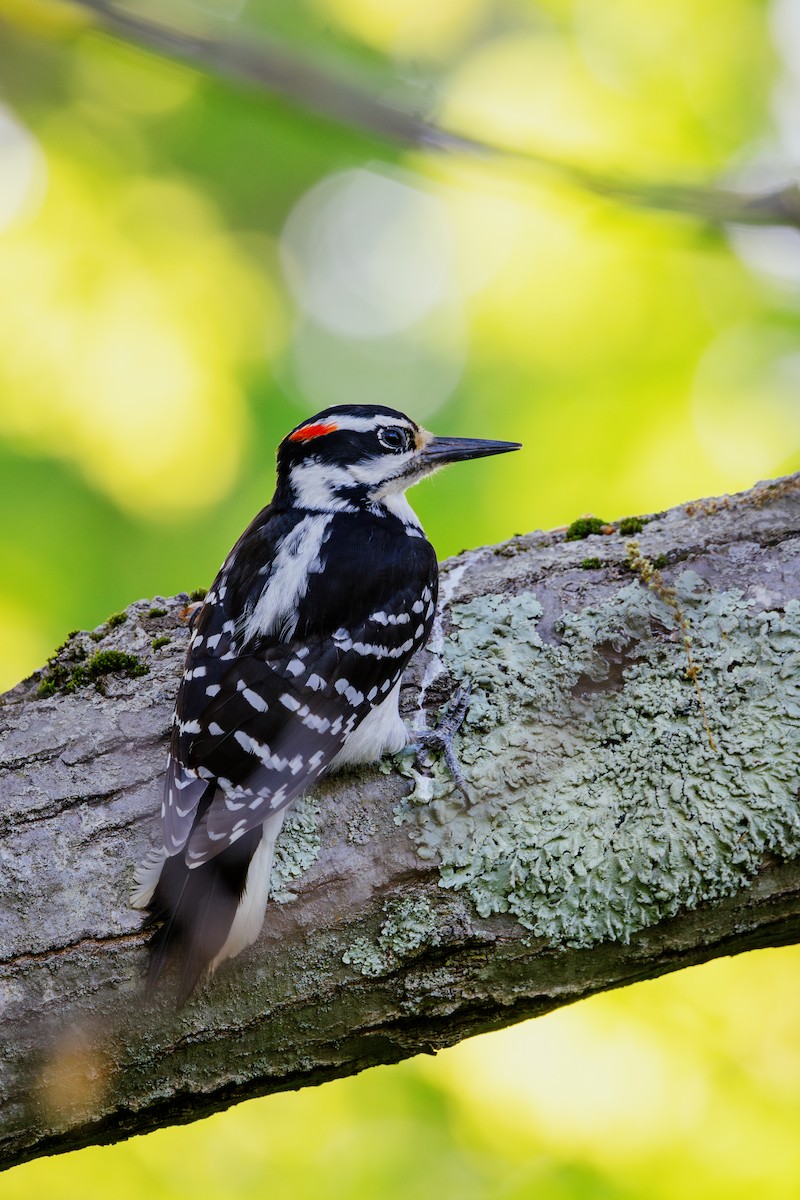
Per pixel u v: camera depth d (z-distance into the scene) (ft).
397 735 22.57
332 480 27.76
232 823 20.54
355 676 22.63
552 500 39.32
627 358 40.27
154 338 41.52
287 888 21.30
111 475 39.63
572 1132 34.86
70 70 43.65
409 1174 34.88
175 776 21.43
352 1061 21.72
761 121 40.34
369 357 43.16
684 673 22.98
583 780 22.16
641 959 21.81
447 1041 21.93
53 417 39.99
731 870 21.45
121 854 21.34
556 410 40.24
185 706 22.35
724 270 40.01
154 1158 35.55
